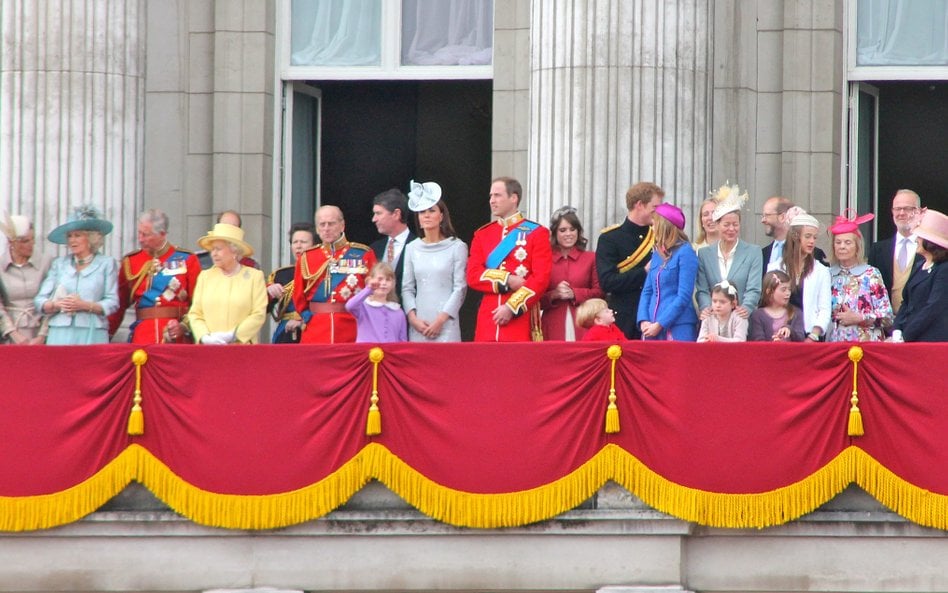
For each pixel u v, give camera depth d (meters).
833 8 69.50
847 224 55.09
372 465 51.84
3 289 57.22
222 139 71.06
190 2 71.44
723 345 51.38
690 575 52.06
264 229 71.06
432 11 71.56
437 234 56.34
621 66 61.78
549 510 51.44
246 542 52.44
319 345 52.16
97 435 52.31
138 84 65.12
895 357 51.06
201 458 52.19
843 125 70.25
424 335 55.59
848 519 51.38
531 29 63.88
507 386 51.75
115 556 52.56
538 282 55.03
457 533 51.94
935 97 70.81
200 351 52.34
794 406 51.28
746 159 69.62
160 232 56.97
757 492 51.16
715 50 69.19
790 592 51.72
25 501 52.22
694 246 58.00
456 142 73.75
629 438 51.50
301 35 72.06
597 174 61.75
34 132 63.69
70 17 63.88
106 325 56.34
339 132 73.94
